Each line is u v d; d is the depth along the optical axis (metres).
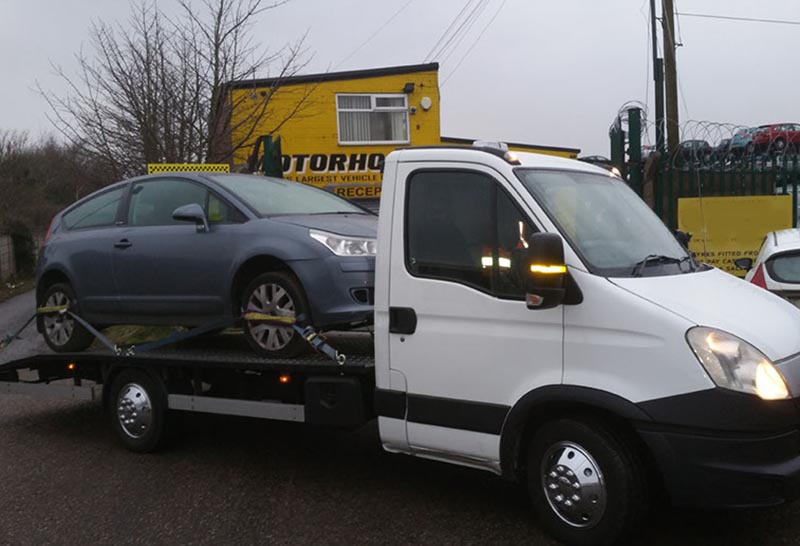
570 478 4.12
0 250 30.45
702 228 11.57
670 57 15.71
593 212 4.67
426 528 4.60
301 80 18.11
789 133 16.72
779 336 3.97
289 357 5.48
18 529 4.80
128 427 6.41
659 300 3.98
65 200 39.41
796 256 7.98
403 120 19.28
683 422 3.77
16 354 11.88
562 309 4.14
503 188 4.43
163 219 6.37
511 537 4.41
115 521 4.89
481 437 4.42
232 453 6.34
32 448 6.70
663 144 12.16
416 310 4.67
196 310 5.99
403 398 4.74
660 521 4.53
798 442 3.81
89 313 6.73
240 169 15.81
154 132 14.49
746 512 4.63
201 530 4.70
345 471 5.77
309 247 5.38
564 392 4.07
